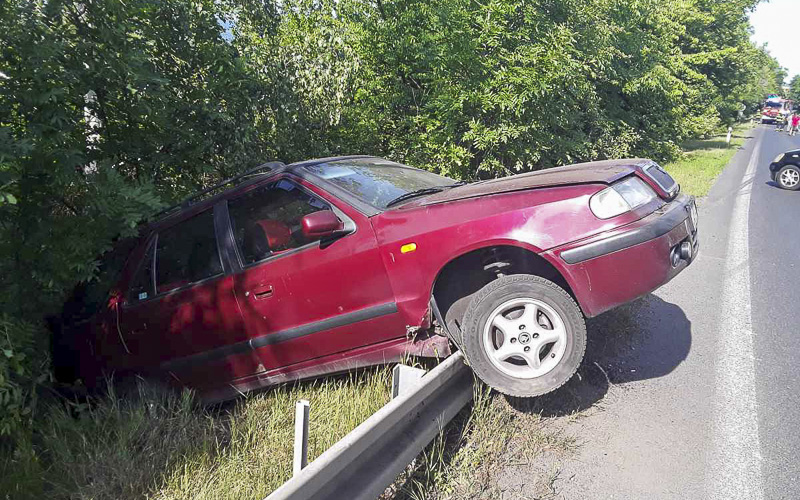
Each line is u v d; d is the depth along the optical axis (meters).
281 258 3.89
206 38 6.36
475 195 3.65
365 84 9.59
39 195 4.37
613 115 19.33
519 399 3.77
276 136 7.62
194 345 4.23
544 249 3.39
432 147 9.60
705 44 29.83
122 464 3.28
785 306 5.88
